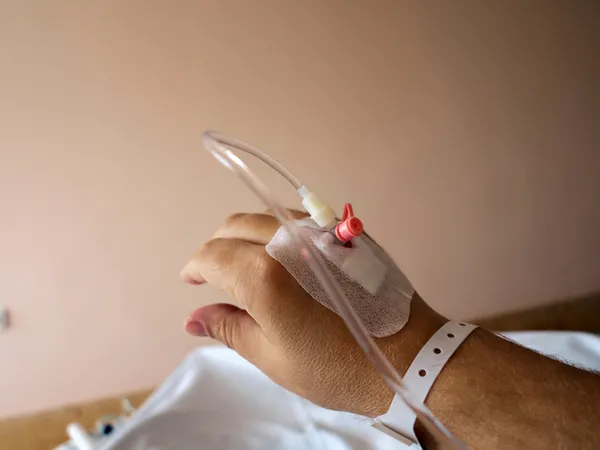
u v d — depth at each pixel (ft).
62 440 3.95
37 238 3.73
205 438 2.13
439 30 4.42
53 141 3.63
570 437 1.22
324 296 1.38
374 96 4.33
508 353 1.36
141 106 3.76
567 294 5.30
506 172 4.85
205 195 4.00
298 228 1.32
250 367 2.60
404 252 4.71
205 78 3.86
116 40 3.64
